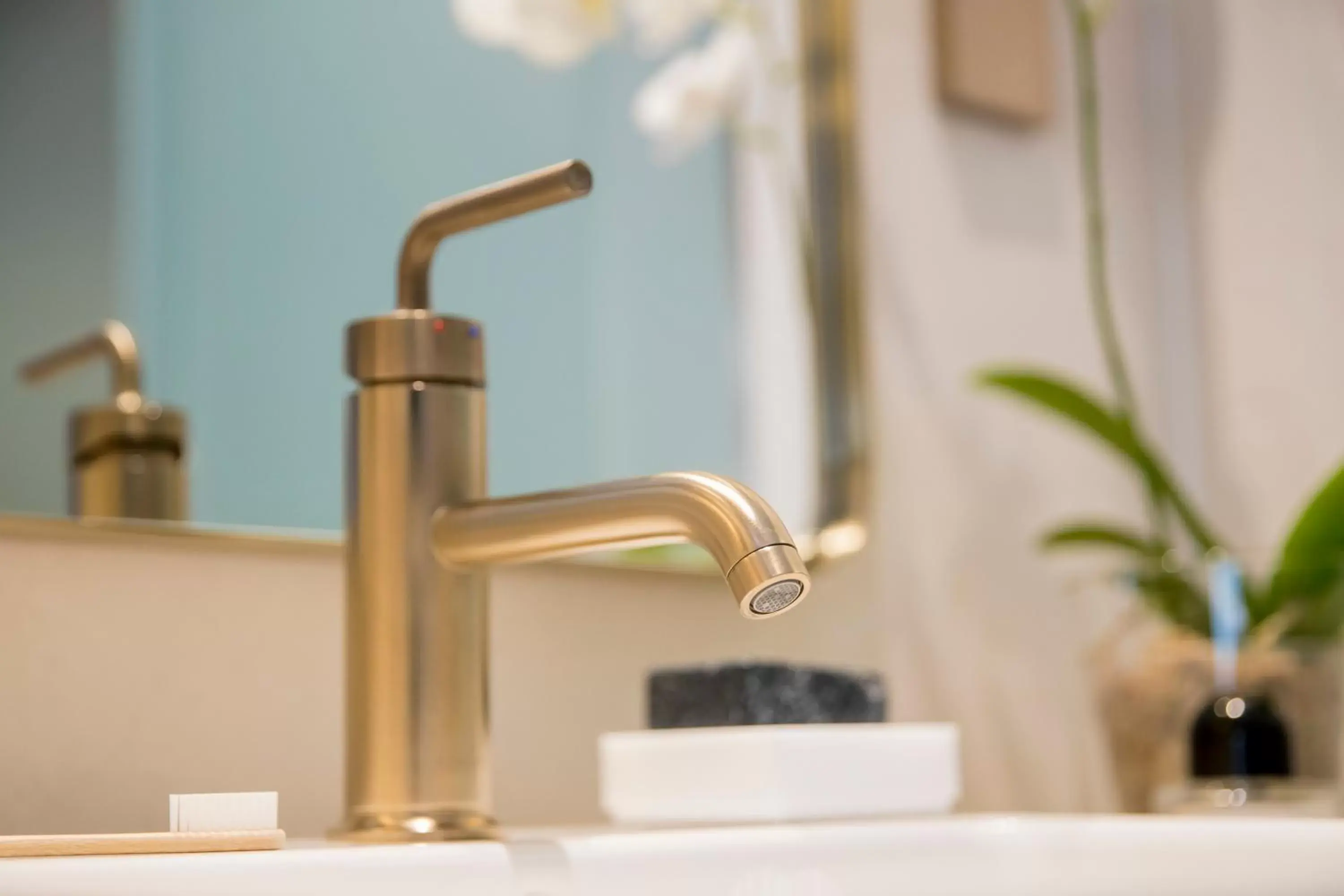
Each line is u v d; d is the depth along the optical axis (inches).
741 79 42.0
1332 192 49.8
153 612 30.0
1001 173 48.5
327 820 31.4
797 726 30.8
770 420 40.6
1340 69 49.9
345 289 34.4
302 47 34.6
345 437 29.3
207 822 20.9
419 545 24.7
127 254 31.5
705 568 38.0
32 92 30.8
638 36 40.4
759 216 41.5
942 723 43.1
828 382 41.6
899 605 42.8
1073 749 45.9
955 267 46.6
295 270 33.8
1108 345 46.3
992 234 47.8
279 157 33.9
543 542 23.0
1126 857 27.0
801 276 41.9
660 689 31.4
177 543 30.3
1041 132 50.1
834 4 43.9
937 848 26.1
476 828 24.1
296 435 33.1
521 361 36.9
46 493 29.8
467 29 37.4
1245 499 51.2
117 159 31.7
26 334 30.1
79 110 31.3
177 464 31.4
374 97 35.6
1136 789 39.6
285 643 31.4
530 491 36.5
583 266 38.3
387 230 35.3
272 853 19.4
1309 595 37.8
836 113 43.4
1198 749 37.5
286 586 31.7
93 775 28.8
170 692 29.9
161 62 32.6
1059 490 47.7
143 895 17.8
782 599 19.7
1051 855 27.2
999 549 45.6
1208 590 39.3
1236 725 37.1
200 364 32.0
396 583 24.6
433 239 25.4
